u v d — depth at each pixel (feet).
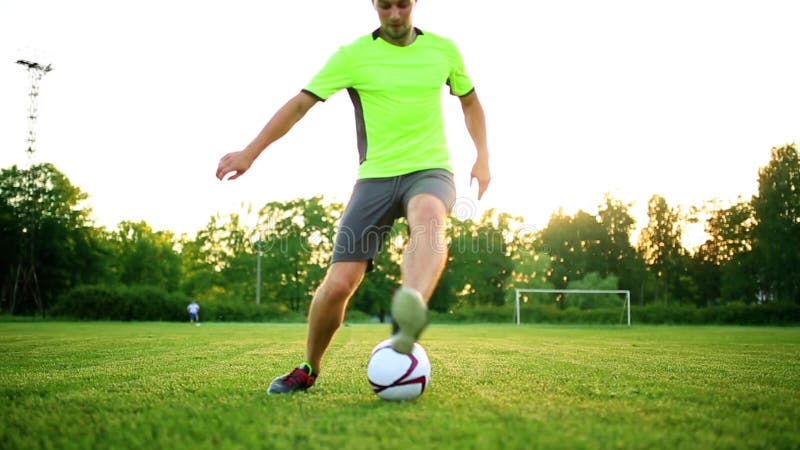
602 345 40.09
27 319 144.46
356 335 60.29
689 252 244.22
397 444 7.73
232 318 159.84
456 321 166.30
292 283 210.38
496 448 7.51
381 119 12.43
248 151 11.92
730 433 9.06
